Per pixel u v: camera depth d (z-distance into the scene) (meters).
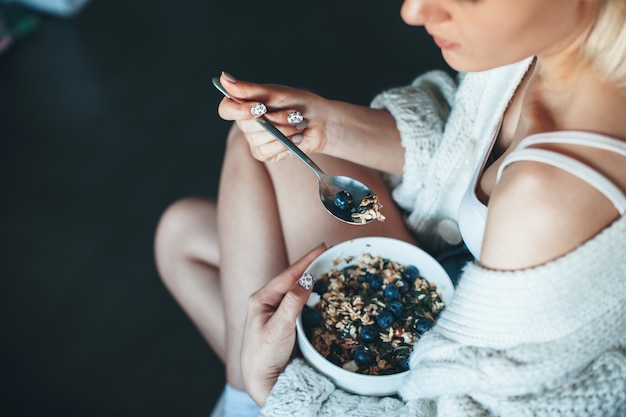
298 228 0.80
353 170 0.82
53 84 1.55
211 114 1.48
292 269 0.71
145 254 1.29
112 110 1.49
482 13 0.49
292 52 1.57
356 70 1.53
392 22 1.62
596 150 0.52
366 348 0.68
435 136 0.79
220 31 1.63
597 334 0.54
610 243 0.52
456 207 0.78
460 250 0.79
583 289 0.53
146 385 1.15
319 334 0.69
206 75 1.55
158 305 1.23
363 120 0.78
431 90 0.84
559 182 0.52
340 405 0.66
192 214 0.92
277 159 0.75
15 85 1.55
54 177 1.39
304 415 0.65
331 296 0.71
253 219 0.80
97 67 1.58
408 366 0.67
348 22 1.62
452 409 0.59
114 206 1.34
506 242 0.53
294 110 0.73
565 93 0.56
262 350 0.69
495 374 0.55
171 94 1.52
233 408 0.80
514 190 0.53
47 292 1.24
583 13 0.52
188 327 1.21
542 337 0.54
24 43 1.64
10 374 1.16
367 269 0.73
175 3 1.71
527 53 0.52
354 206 0.72
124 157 1.41
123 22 1.67
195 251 0.91
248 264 0.80
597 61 0.53
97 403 1.13
